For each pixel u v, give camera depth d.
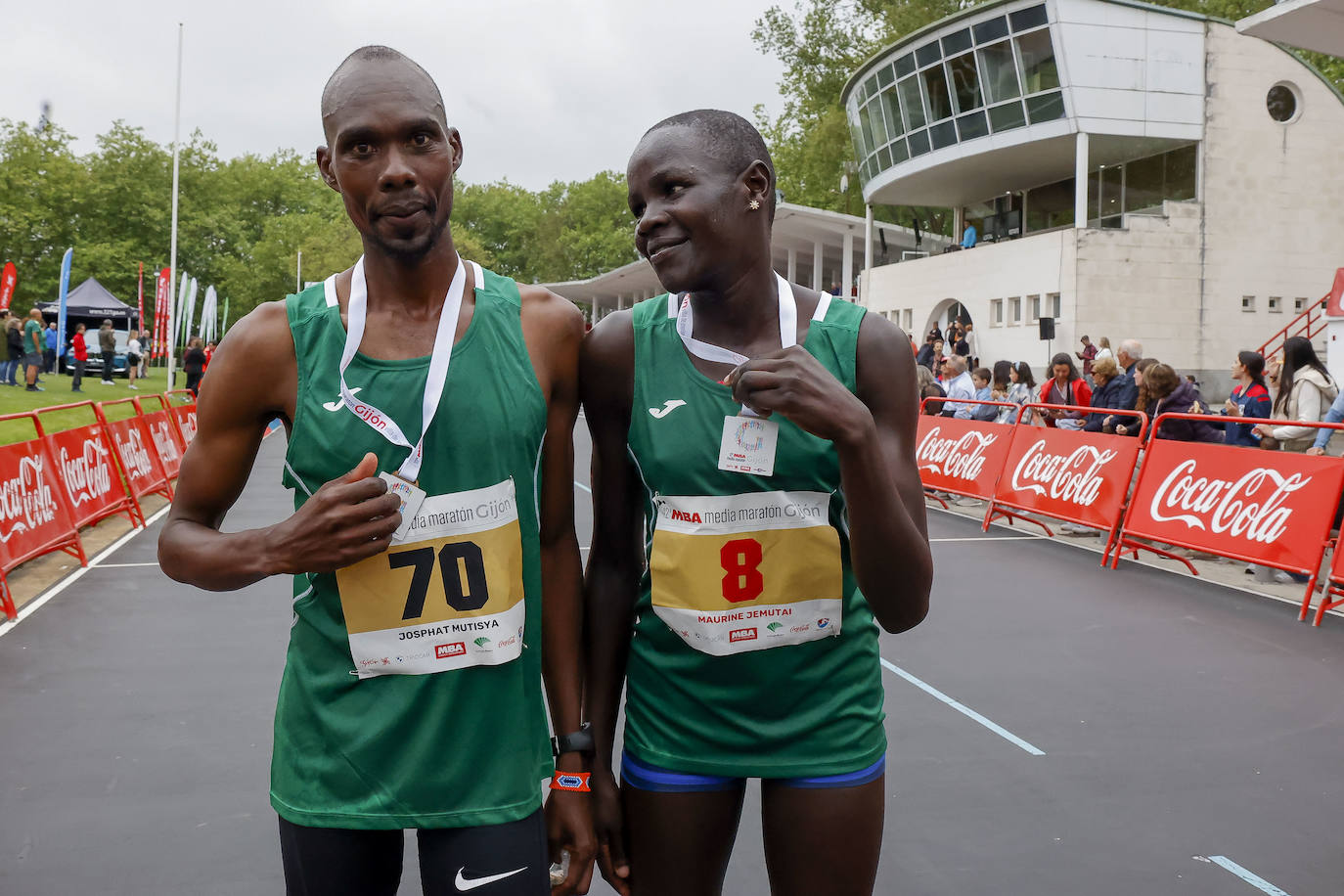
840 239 35.09
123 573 7.43
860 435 1.54
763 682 1.79
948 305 28.16
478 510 1.64
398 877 1.77
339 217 73.00
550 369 1.76
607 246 79.12
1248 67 24.34
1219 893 3.02
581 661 1.92
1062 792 3.71
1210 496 7.26
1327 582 6.17
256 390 1.65
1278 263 24.67
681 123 1.75
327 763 1.63
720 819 1.85
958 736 4.28
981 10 24.77
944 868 3.16
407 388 1.61
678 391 1.79
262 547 1.54
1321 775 3.89
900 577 1.66
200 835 3.32
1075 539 9.11
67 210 58.06
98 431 9.20
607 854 1.93
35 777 3.77
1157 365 7.81
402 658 1.62
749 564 1.78
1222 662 5.36
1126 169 26.23
